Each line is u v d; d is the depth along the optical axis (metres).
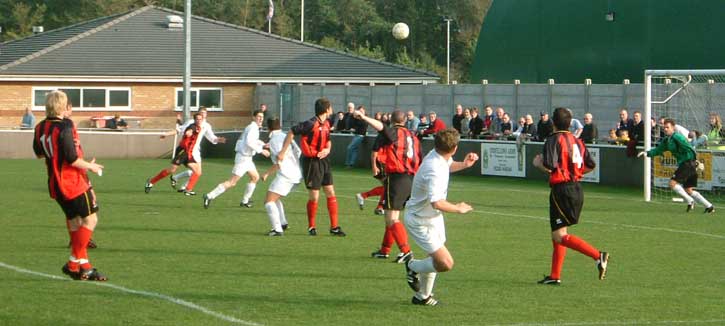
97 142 59.94
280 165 24.28
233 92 76.69
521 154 44.91
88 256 20.72
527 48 67.50
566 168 17.75
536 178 44.25
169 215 28.67
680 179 30.92
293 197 35.06
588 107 52.06
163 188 37.91
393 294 16.78
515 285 17.83
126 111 73.94
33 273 18.39
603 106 51.31
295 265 19.86
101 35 79.31
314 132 24.12
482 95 58.06
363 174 48.06
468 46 145.00
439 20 146.00
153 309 15.22
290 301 16.06
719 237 24.89
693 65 55.06
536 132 45.56
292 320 14.59
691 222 28.23
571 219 17.72
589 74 62.31
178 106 75.25
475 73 73.12
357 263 20.19
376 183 42.22
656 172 37.31
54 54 74.56
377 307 15.65
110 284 17.36
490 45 71.31
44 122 17.33
